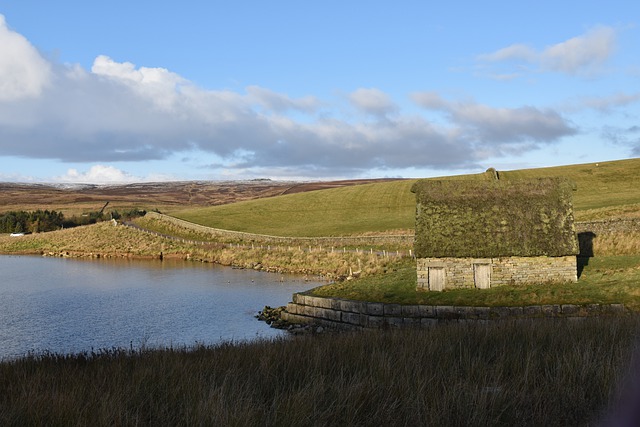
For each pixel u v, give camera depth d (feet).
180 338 118.32
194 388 40.98
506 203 129.59
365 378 41.50
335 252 228.02
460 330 63.77
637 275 115.75
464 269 122.93
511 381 40.63
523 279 121.29
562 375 41.04
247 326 130.82
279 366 49.52
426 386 39.63
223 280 202.59
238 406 35.04
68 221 492.13
